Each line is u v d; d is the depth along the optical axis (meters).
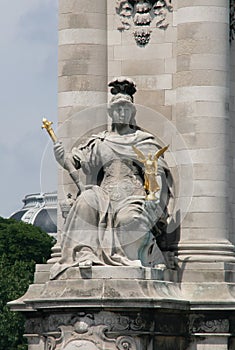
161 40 53.06
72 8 53.22
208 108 52.03
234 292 51.16
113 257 50.16
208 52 52.06
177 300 50.12
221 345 50.84
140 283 49.69
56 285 50.03
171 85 52.91
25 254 105.94
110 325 49.56
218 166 52.00
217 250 51.69
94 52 53.16
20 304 51.72
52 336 50.22
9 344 97.75
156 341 50.22
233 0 53.41
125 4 53.31
